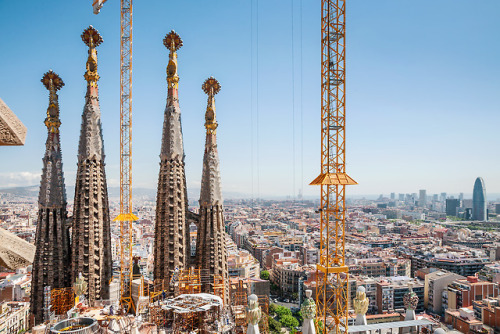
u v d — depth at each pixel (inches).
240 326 5073.8
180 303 4938.5
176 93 6215.6
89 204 5846.5
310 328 3265.3
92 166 5910.4
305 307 3262.8
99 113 6082.7
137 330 4362.7
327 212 5024.6
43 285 5782.5
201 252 6092.5
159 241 6013.8
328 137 5167.3
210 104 6250.0
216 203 6082.7
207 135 6220.5
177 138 6097.4
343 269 4879.4
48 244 5866.1
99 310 5108.3
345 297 4972.9
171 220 5930.1
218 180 6156.5
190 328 5027.1
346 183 4906.5
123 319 4537.4
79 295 5442.9
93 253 5777.6
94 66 6058.1
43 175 5944.9
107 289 5969.5
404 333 3747.5
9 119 453.7
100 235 5900.6
